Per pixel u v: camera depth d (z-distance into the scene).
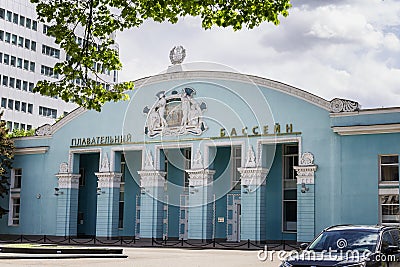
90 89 14.24
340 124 34.22
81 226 45.50
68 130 43.38
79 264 20.14
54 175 43.44
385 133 33.00
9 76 72.38
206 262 22.31
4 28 72.06
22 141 44.91
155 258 24.31
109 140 41.56
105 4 13.81
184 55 34.84
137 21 13.73
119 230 43.38
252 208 36.38
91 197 45.66
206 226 37.34
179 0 12.59
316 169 34.69
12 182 45.16
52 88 14.09
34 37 76.00
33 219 43.72
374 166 33.09
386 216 32.69
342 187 33.81
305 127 35.34
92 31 13.98
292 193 37.91
